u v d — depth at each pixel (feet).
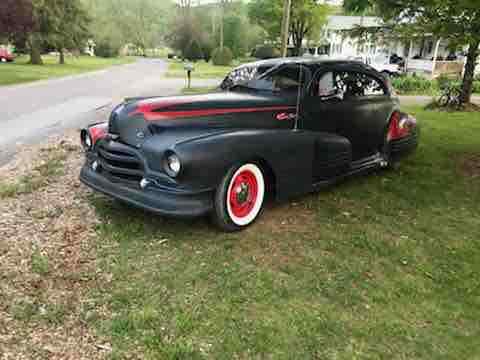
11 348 6.63
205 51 163.94
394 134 16.40
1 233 10.41
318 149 12.36
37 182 14.30
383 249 10.41
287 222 11.76
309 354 6.69
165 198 9.71
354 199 13.88
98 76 72.79
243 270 9.14
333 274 9.14
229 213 10.56
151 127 10.31
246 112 11.60
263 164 11.23
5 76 63.87
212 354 6.61
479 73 74.02
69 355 6.51
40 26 100.22
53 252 9.61
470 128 28.45
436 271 9.48
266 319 7.50
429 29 18.31
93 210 12.05
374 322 7.55
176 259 9.50
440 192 14.87
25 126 25.89
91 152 11.85
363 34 36.35
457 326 7.57
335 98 13.62
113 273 8.84
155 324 7.27
